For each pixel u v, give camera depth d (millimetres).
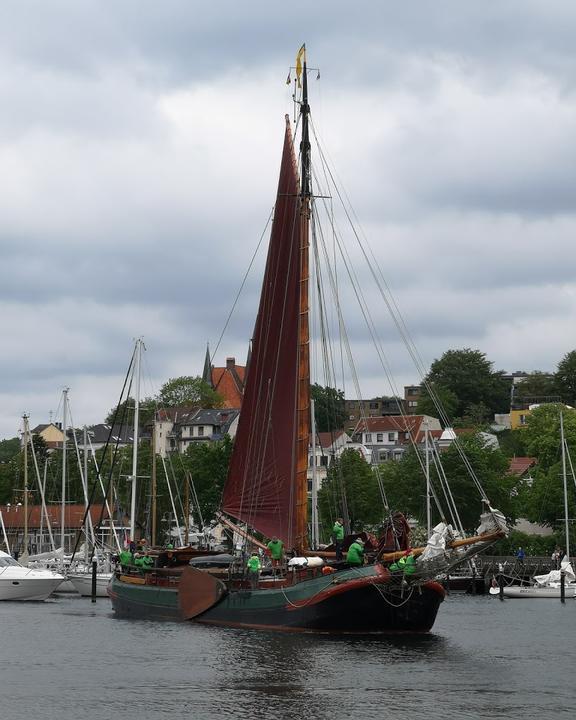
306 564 62156
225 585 67562
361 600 59250
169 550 76625
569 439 167875
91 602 97625
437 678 49156
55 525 166875
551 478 149125
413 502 139375
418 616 60781
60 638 64375
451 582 121062
